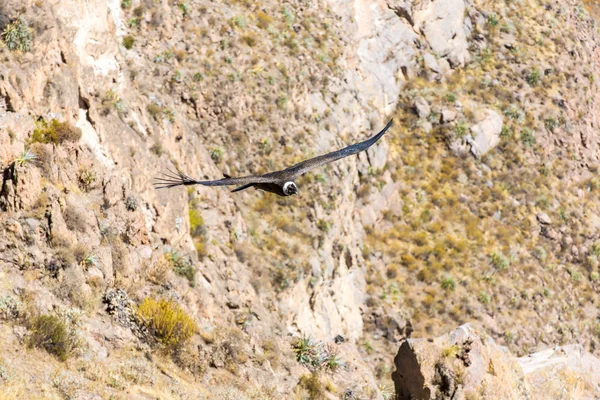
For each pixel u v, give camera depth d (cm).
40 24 6128
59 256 5369
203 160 8444
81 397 4522
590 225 12500
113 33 7462
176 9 9625
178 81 9062
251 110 9488
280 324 7269
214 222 7825
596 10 17162
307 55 10531
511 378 6681
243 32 10069
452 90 12838
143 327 5584
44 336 4750
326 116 10219
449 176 11775
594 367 7562
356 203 10569
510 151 12569
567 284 11662
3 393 4159
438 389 6316
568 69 14200
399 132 11969
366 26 12056
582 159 13288
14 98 5747
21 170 5419
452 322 10150
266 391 6016
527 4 14912
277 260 8200
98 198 6044
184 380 5509
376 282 10069
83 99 6406
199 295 6500
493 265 11044
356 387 6925
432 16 13025
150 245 6341
